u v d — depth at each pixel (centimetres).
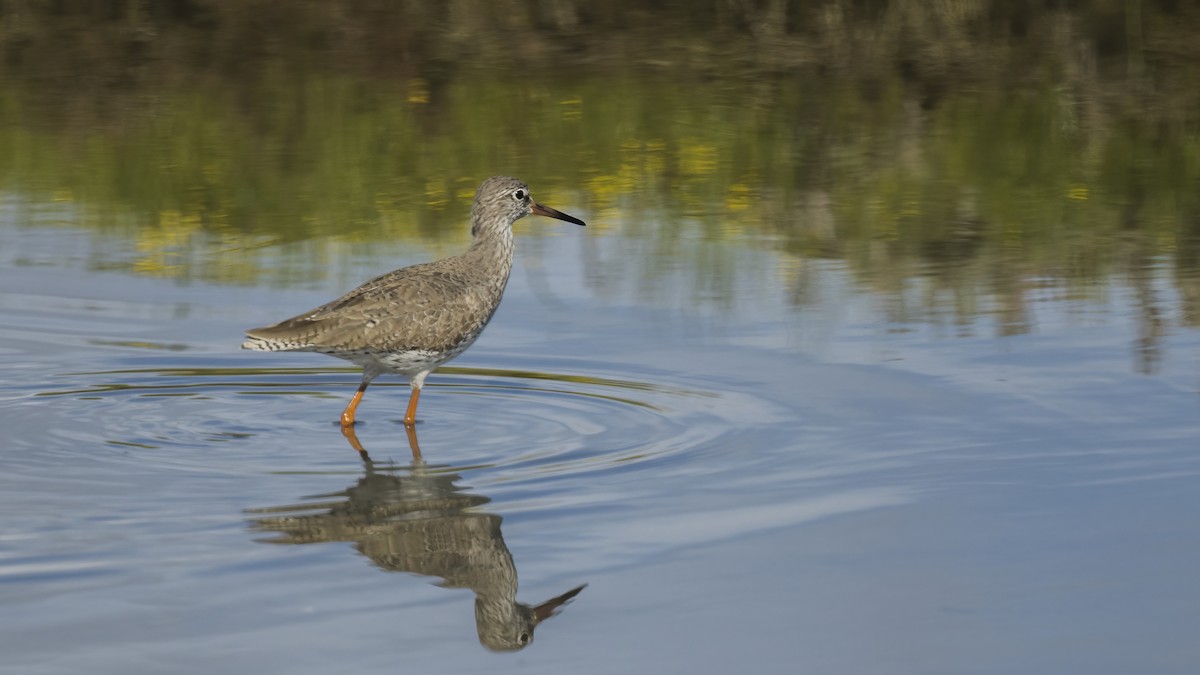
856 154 2516
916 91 2970
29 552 1054
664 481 1205
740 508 1141
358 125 2681
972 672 879
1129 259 1916
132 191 2302
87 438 1327
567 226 2134
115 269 1927
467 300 1420
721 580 1010
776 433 1319
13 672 873
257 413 1422
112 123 2706
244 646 914
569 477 1222
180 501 1165
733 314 1711
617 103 2841
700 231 2095
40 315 1719
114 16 3572
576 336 1639
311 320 1352
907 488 1173
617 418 1382
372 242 2047
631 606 973
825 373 1489
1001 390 1412
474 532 1101
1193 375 1441
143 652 902
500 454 1289
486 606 975
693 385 1466
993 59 3225
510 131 2647
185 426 1373
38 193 2295
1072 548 1048
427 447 1314
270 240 2064
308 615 960
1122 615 946
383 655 905
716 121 2730
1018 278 1841
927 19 3494
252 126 2686
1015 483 1177
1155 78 3039
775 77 3075
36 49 3288
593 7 3603
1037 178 2367
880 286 1814
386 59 3200
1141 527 1080
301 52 3275
